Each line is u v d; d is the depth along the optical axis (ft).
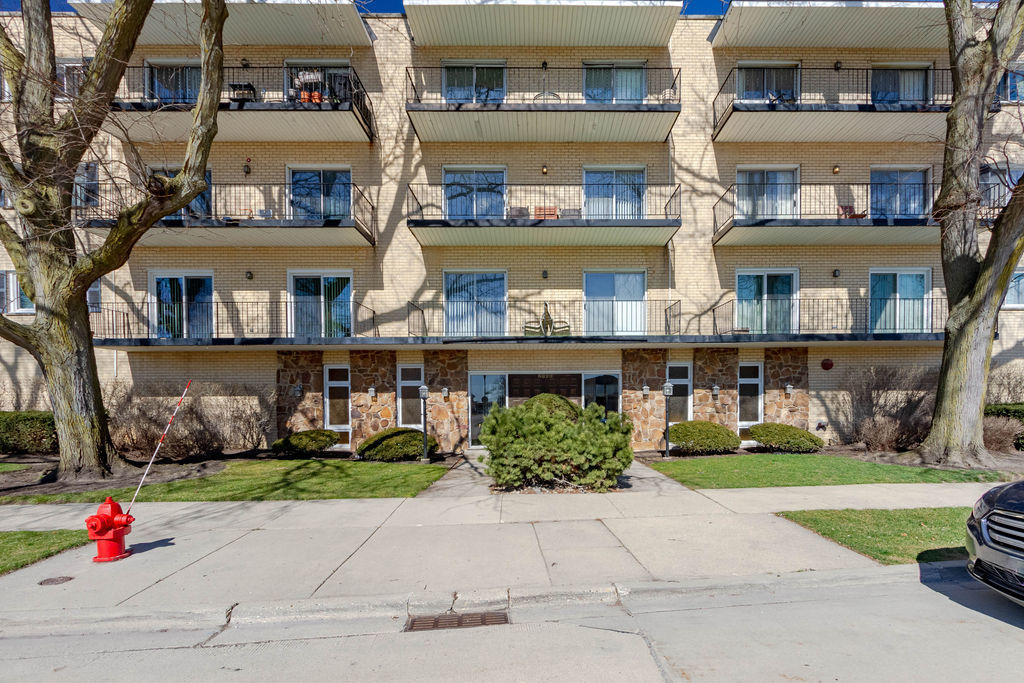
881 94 46.62
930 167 46.73
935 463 33.45
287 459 39.17
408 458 40.40
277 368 46.24
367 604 13.99
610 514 21.91
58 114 40.60
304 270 46.52
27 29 30.35
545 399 42.68
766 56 46.26
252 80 45.44
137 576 15.90
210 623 13.62
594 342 42.70
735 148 46.85
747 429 47.09
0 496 26.37
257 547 18.37
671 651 11.68
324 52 46.11
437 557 17.11
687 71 46.55
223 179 46.01
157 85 45.52
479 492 26.86
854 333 42.80
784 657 11.30
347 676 10.97
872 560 16.28
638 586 14.70
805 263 46.91
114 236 29.60
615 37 44.93
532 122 43.39
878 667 10.83
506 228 42.39
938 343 45.21
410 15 42.01
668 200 46.21
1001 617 13.12
